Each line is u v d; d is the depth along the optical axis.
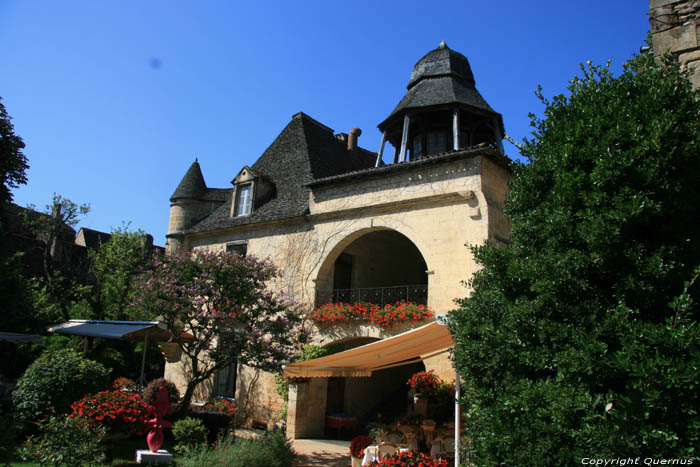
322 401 15.21
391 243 19.44
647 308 4.18
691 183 4.31
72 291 22.48
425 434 11.27
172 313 12.05
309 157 19.83
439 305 13.05
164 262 12.93
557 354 4.12
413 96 17.77
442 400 11.76
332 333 14.96
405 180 14.67
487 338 4.68
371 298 17.95
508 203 5.43
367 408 17.09
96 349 19.81
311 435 14.62
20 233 26.20
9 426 8.00
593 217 4.41
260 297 13.01
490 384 4.75
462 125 18.02
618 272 4.32
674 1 5.79
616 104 4.75
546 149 5.23
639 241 4.38
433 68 18.47
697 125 4.35
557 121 5.24
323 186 16.64
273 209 18.31
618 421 3.67
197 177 22.27
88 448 7.41
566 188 4.66
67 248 27.94
